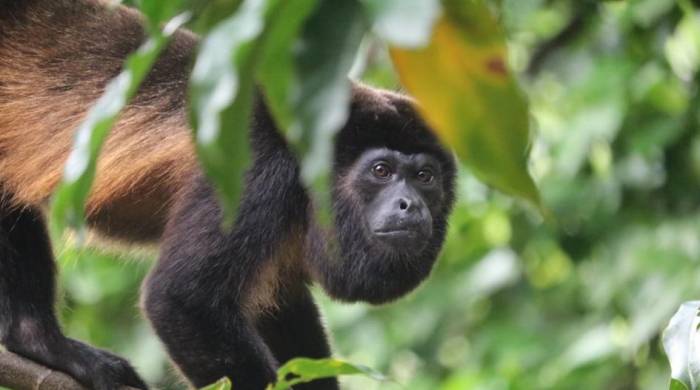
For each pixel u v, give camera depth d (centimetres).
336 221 947
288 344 1016
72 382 876
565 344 1507
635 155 1388
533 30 1395
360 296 977
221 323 845
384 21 291
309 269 982
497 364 1524
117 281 1582
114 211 970
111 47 923
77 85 918
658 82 1350
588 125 1359
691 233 1377
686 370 557
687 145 1370
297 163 885
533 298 1591
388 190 939
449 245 1584
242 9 328
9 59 944
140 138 925
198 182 856
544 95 1526
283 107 320
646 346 1348
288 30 319
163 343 842
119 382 903
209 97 323
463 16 354
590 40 1310
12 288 926
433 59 362
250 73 328
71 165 380
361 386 1562
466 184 1403
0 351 877
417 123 958
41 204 958
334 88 316
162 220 954
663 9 1193
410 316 1577
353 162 952
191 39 950
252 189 870
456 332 1597
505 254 1552
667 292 1332
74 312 1598
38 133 925
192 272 836
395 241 924
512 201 1465
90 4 952
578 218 1426
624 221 1422
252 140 880
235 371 838
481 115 367
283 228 907
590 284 1481
